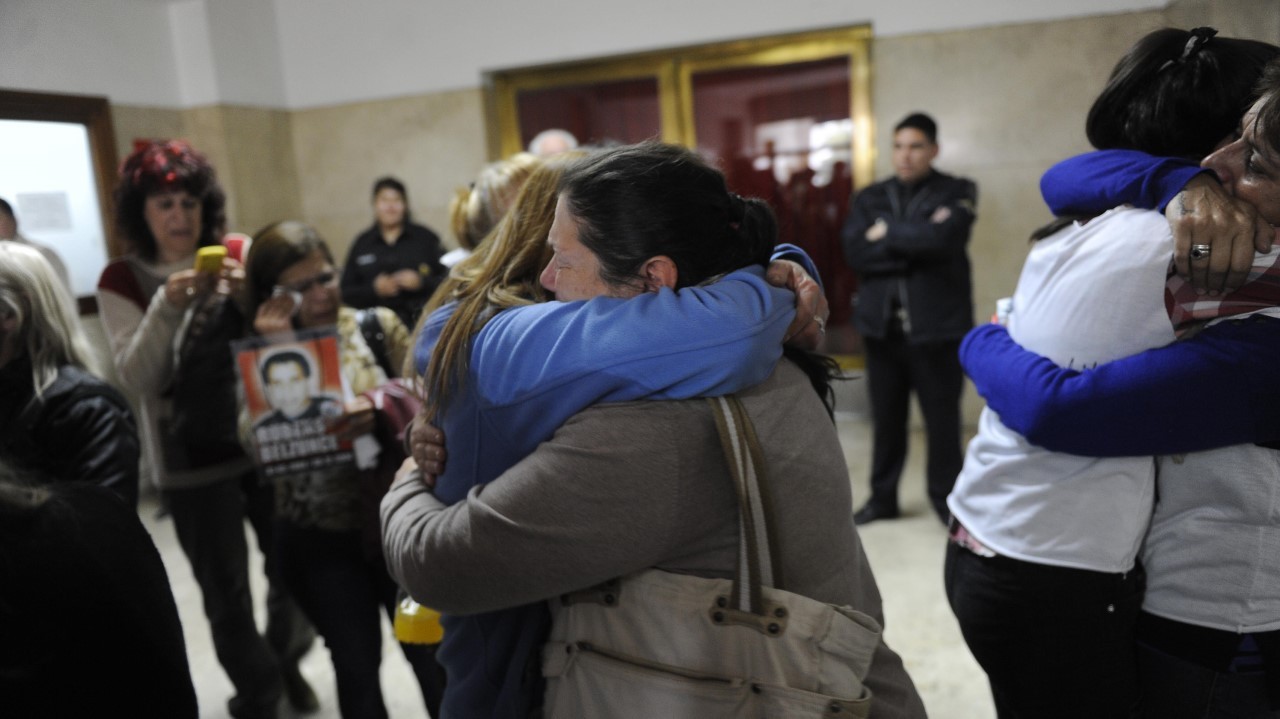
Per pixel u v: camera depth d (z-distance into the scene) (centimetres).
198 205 191
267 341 142
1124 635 95
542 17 440
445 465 86
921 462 382
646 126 455
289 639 204
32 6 154
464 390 81
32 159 160
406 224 385
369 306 377
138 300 187
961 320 291
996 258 397
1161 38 95
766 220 88
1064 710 99
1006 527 99
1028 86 378
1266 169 81
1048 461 96
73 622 72
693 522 74
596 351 72
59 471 119
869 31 406
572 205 78
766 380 79
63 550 72
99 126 177
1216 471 86
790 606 73
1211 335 84
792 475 75
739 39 420
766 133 438
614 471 71
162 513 191
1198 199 81
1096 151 103
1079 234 94
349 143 475
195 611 261
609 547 72
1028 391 93
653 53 440
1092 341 90
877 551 288
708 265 80
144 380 175
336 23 463
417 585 81
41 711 71
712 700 74
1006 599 99
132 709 76
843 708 72
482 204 146
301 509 152
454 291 93
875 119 405
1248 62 88
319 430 142
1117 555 92
